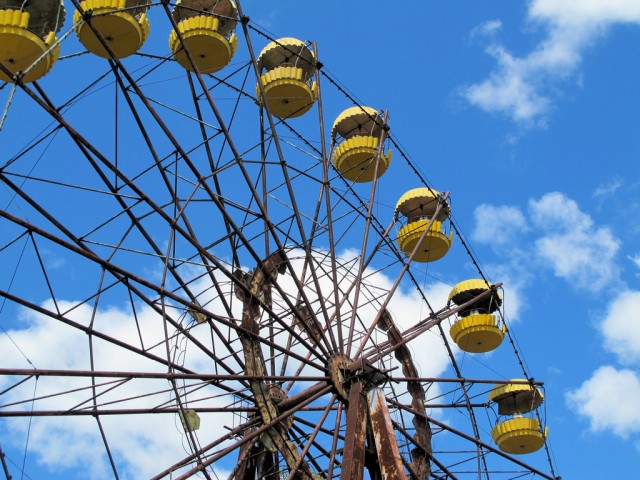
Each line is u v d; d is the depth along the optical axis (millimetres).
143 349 26688
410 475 31078
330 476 27453
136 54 29375
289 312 30672
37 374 24297
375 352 31500
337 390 28656
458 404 34531
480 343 34906
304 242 30188
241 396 28531
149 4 27906
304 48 35031
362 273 32219
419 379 32219
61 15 28375
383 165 35969
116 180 27438
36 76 27109
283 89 33406
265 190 32344
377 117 36281
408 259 33875
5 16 25906
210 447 26531
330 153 36781
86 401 25391
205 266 27031
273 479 29047
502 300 35344
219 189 30156
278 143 30297
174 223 26516
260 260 27875
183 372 27453
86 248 26438
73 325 25297
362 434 27453
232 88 31734
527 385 35312
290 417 29719
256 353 28938
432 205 37094
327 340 29609
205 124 28078
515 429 34531
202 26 30375
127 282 26125
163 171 27922
